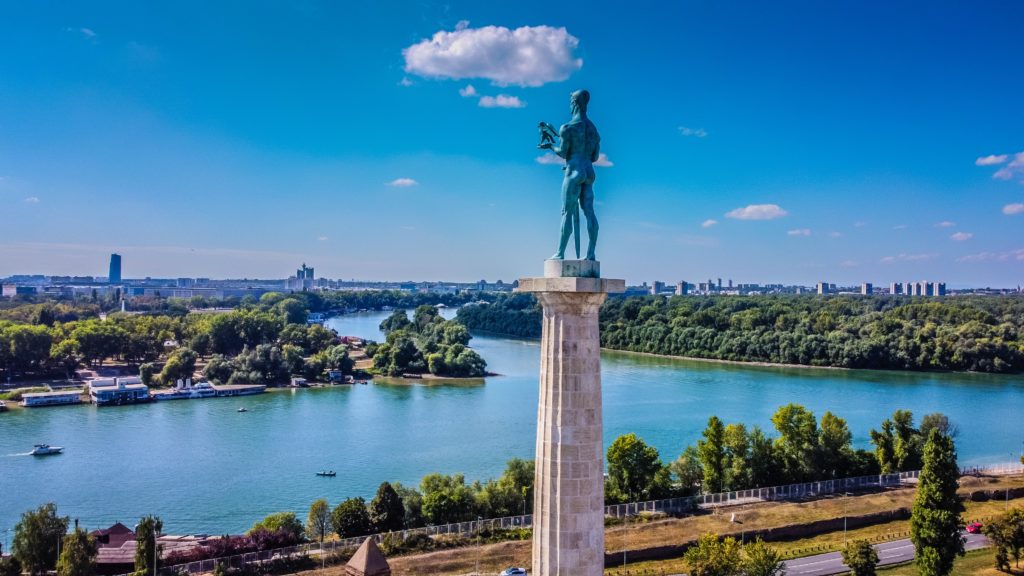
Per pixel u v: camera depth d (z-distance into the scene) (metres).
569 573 25.25
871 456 134.62
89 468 143.12
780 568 81.88
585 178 26.98
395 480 135.25
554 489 25.48
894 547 101.25
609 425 173.00
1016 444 158.75
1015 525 89.19
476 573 91.19
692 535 104.50
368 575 80.06
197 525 113.38
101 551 94.56
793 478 129.38
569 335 25.70
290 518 103.69
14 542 91.50
